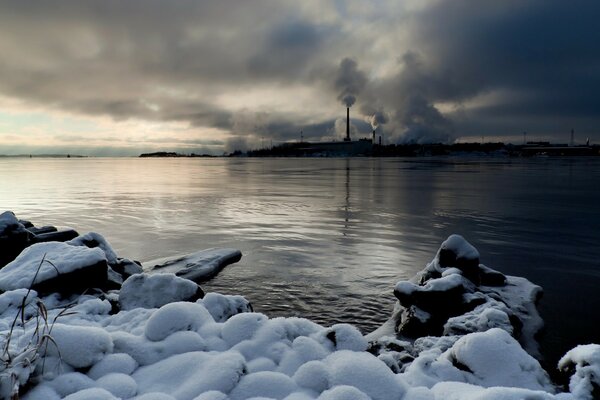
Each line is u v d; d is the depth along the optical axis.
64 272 6.75
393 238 17.62
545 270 12.89
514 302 8.95
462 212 25.69
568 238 17.75
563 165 118.25
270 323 3.88
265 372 3.13
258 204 30.42
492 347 3.70
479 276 9.46
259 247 15.82
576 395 3.20
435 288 7.90
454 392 2.96
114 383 2.99
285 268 12.69
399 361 4.75
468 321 6.70
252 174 80.12
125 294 6.72
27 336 3.37
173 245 16.33
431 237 17.83
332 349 3.72
